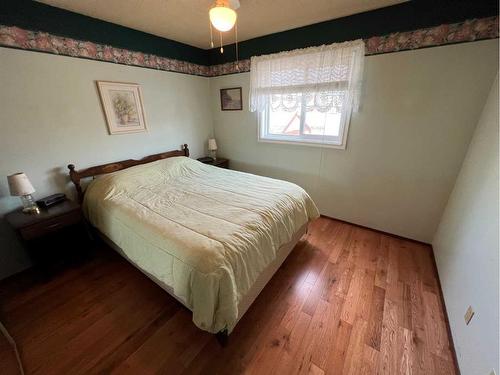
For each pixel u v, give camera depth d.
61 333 1.45
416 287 1.81
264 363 1.28
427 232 2.33
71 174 2.12
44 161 2.00
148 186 2.26
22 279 1.92
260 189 2.15
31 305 1.66
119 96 2.42
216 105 3.53
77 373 1.24
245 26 2.41
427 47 1.90
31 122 1.89
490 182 1.37
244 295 1.32
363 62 2.17
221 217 1.61
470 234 1.47
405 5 1.90
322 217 3.00
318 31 2.35
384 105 2.21
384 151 2.34
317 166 2.86
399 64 2.04
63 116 2.06
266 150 3.24
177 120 3.12
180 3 1.87
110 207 1.84
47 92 1.94
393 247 2.34
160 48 2.72
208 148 3.71
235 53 3.04
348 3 1.92
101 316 1.58
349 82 2.26
